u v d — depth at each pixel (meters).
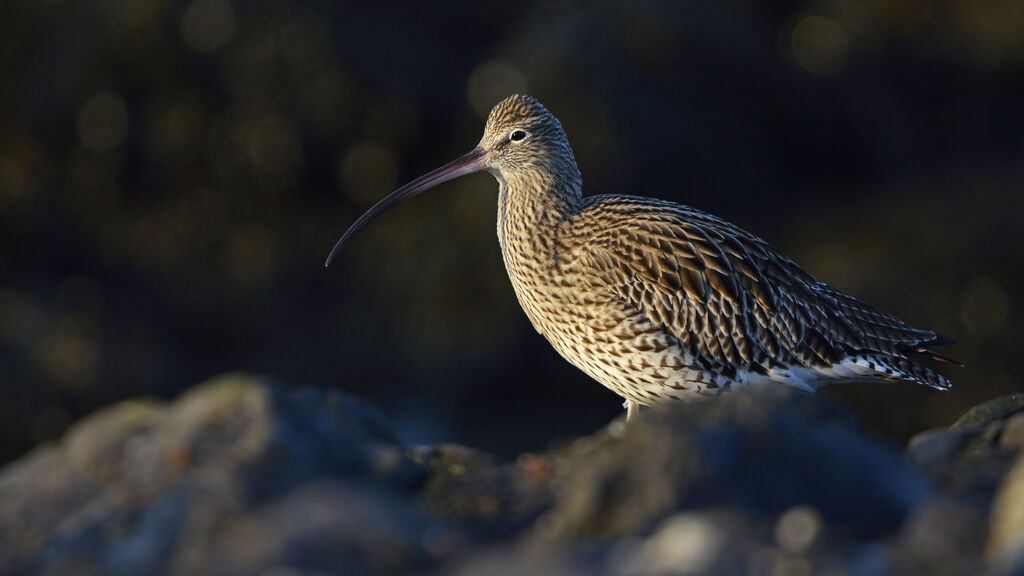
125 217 19.03
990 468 5.45
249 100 18.12
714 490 4.73
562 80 17.38
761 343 9.06
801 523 4.42
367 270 18.44
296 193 18.59
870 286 17.22
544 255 9.28
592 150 17.09
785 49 19.23
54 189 18.95
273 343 18.89
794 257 18.25
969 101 19.48
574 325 9.23
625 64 17.72
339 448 5.38
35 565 4.84
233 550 4.56
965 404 16.50
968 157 19.42
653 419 5.12
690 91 18.12
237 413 5.34
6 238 18.98
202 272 18.91
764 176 18.72
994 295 16.89
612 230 9.09
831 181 19.45
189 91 18.30
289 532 4.56
